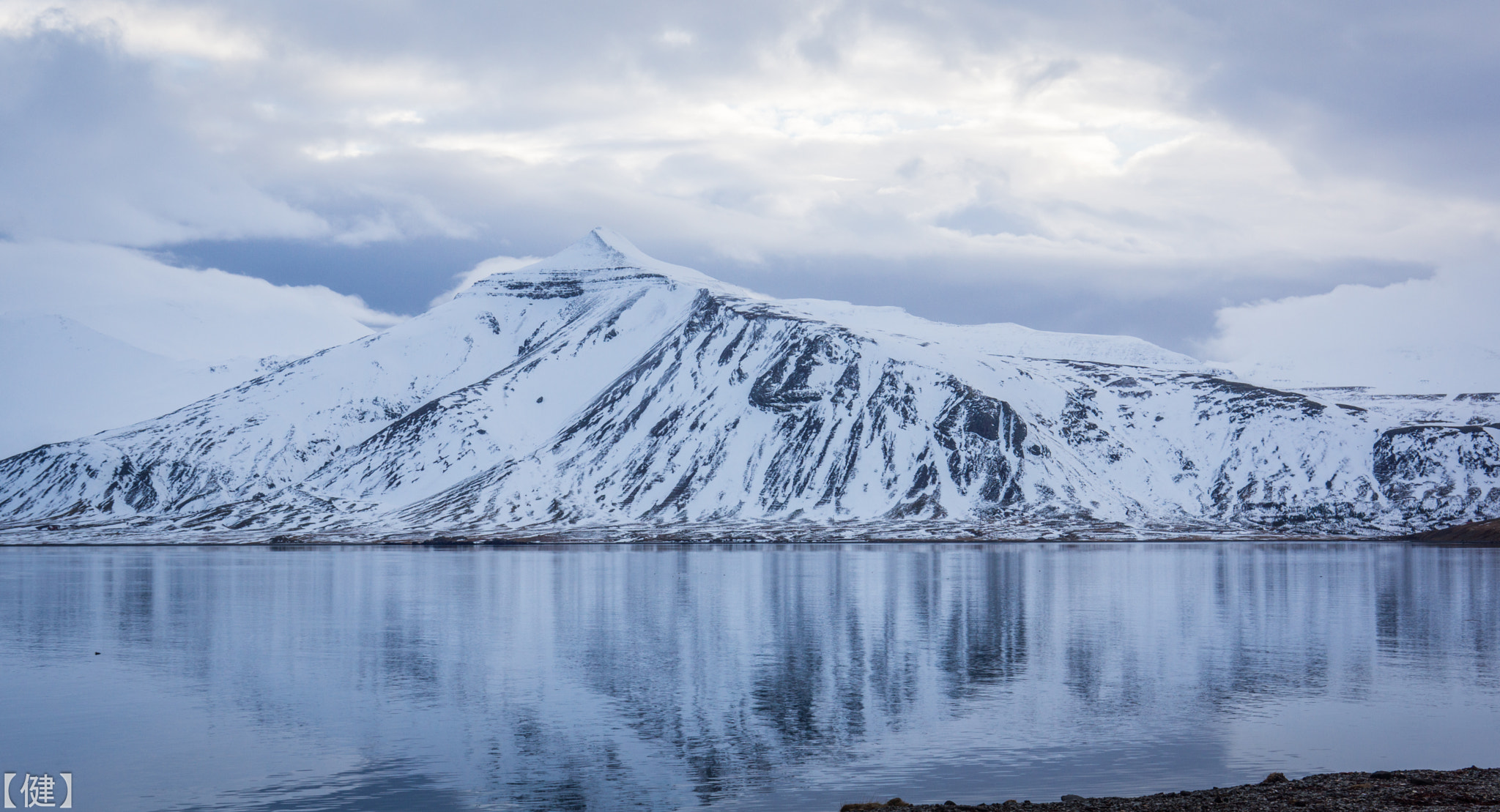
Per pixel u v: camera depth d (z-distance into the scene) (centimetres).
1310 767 4197
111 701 5625
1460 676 6112
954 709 5291
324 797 3953
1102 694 5631
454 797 3944
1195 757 4366
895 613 9350
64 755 4541
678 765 4316
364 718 5169
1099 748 4538
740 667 6519
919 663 6644
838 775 4169
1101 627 8288
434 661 6806
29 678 6309
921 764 4297
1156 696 5581
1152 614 9219
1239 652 7000
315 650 7319
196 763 4403
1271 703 5400
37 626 8800
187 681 6178
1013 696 5588
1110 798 3656
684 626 8506
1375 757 4347
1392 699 5484
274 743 4706
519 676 6259
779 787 4012
